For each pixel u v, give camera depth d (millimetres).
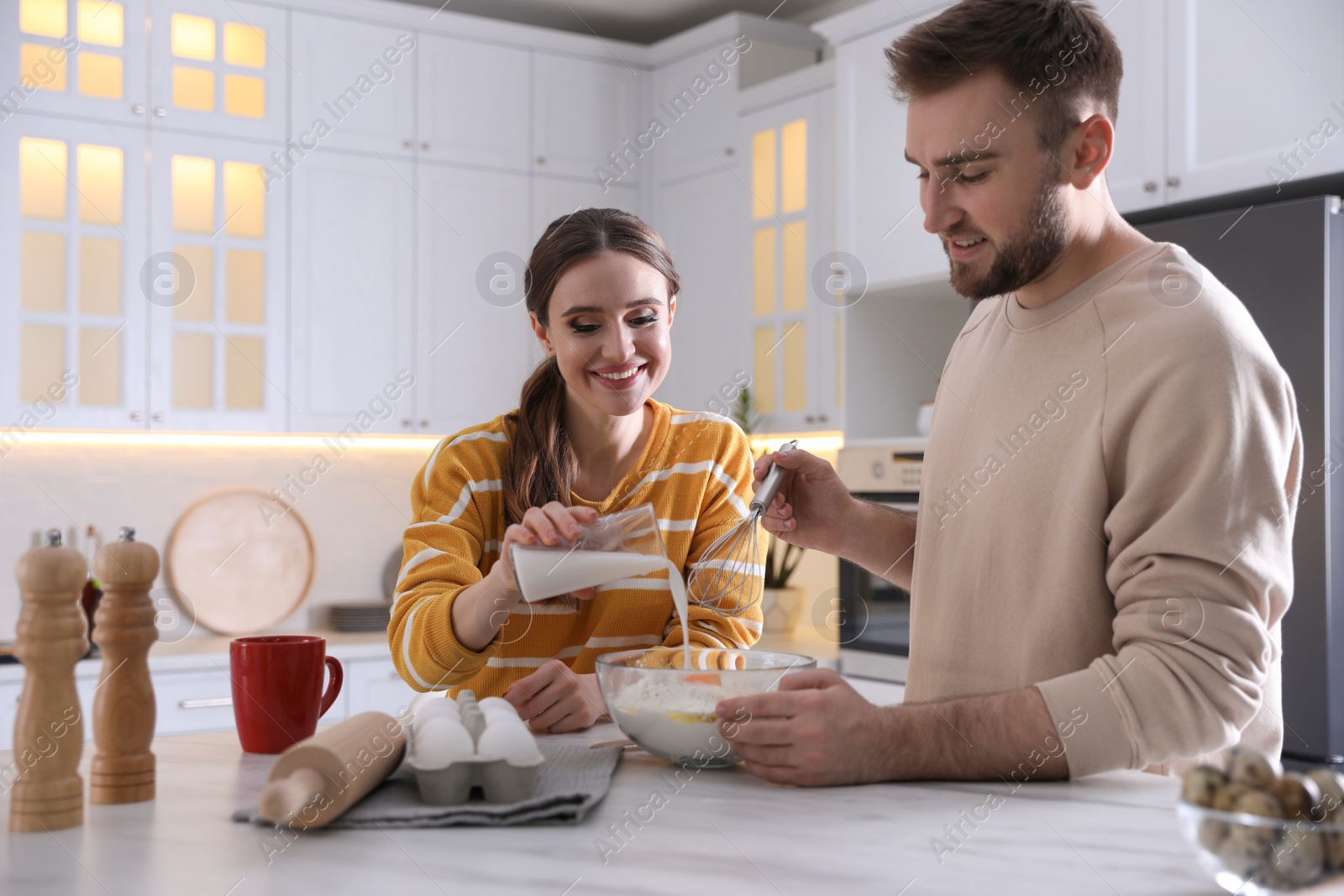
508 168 3326
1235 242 2111
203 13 2945
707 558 1348
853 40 2869
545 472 1324
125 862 675
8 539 3014
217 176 2965
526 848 709
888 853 698
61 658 754
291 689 995
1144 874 658
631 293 1244
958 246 1054
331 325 3104
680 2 3426
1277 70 2064
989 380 1123
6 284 2736
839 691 885
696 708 905
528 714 1126
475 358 3291
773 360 3170
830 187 2980
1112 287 1022
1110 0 2350
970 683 1082
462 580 1227
